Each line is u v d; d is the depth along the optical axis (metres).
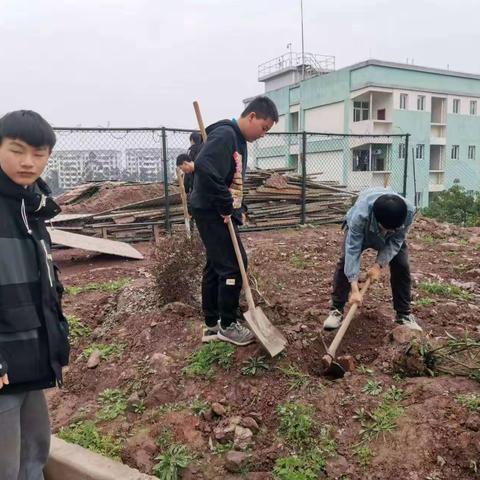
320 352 3.97
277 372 3.64
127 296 5.47
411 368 3.60
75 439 3.26
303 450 3.05
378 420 3.13
